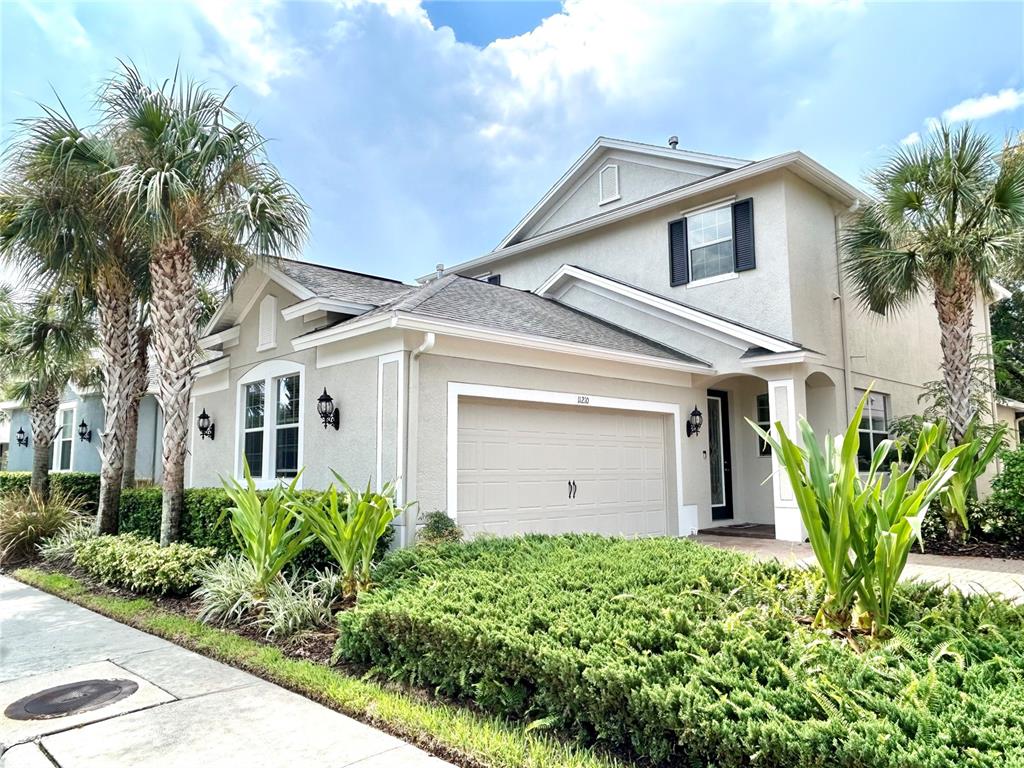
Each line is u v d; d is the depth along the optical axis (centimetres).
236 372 1264
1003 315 2603
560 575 525
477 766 346
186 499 934
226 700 453
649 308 1340
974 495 1088
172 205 839
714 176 1311
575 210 1742
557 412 1040
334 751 371
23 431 2336
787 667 331
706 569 532
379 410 880
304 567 734
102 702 450
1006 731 254
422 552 661
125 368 1076
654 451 1198
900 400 1506
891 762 245
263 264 1063
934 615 417
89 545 933
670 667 344
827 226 1347
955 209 1054
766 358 1145
